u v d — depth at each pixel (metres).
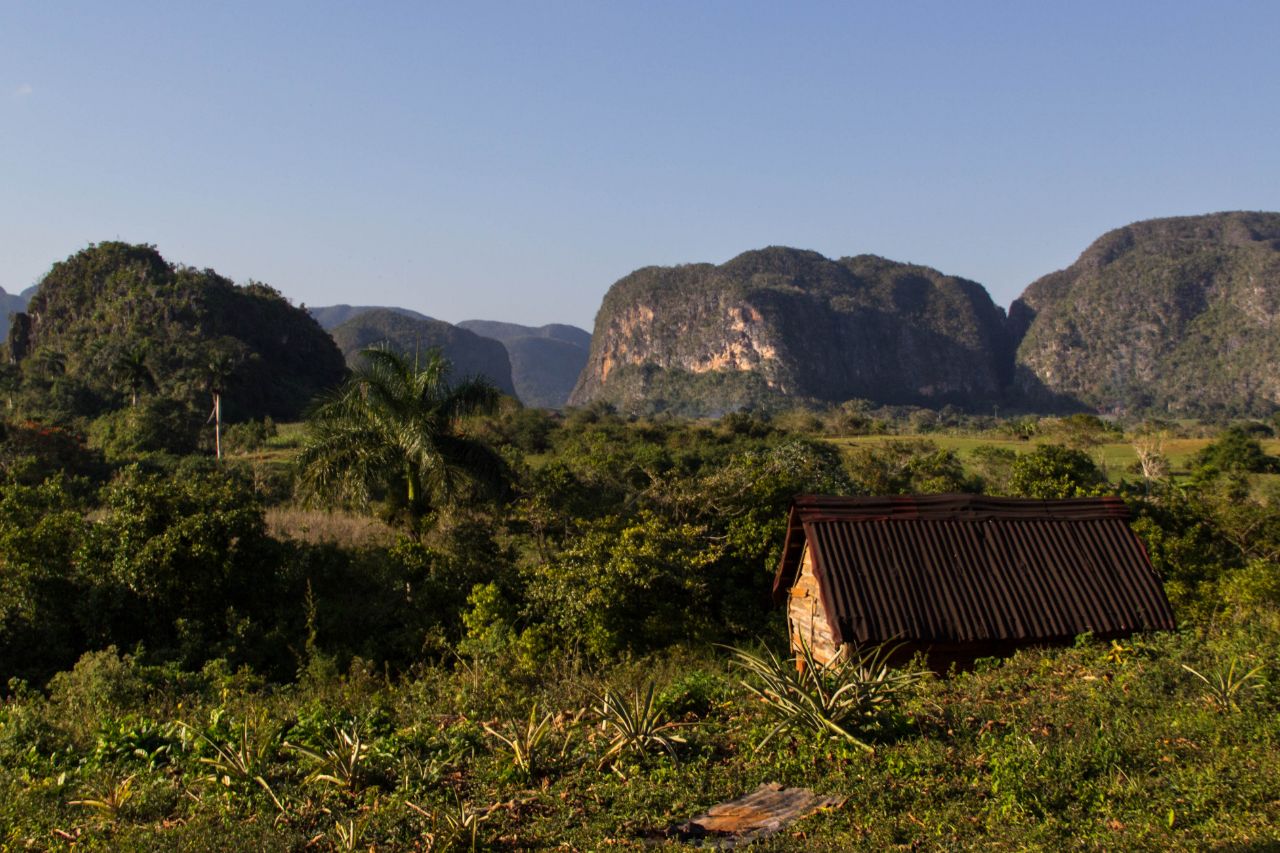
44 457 36.66
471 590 15.14
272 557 14.83
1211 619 12.57
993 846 4.83
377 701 9.62
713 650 14.11
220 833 5.38
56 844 5.38
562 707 8.39
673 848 5.00
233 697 10.28
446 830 5.26
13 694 11.55
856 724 6.66
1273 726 6.28
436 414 21.14
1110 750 5.89
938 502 10.88
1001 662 9.59
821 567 10.17
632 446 45.56
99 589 13.16
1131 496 19.39
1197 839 4.74
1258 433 91.56
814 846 4.95
